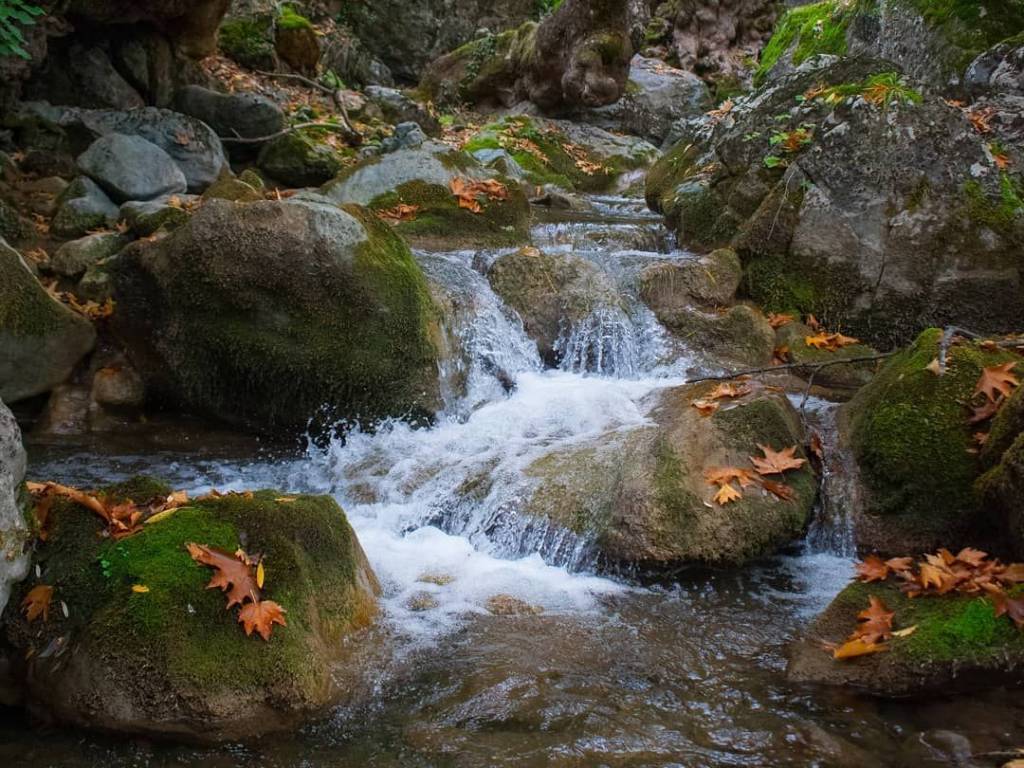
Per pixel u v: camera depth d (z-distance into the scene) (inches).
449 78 503.5
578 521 159.5
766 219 245.8
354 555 137.9
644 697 120.1
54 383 204.8
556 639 134.1
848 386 213.9
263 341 193.0
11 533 112.8
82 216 257.3
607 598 147.6
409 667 125.3
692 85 495.8
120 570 117.9
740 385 197.2
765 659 130.3
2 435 114.0
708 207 275.1
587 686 122.2
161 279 194.2
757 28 571.2
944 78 320.2
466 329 215.9
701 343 227.1
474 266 248.4
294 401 196.9
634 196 410.3
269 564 122.4
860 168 239.3
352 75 508.4
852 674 121.6
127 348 207.3
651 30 574.2
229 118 335.0
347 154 356.5
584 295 229.8
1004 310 233.6
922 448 161.3
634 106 477.4
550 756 107.3
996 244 232.5
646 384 211.9
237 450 197.5
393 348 195.0
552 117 471.8
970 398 164.4
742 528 155.4
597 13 438.6
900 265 236.7
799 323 237.0
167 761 106.4
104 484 174.1
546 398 202.2
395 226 266.8
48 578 119.8
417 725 113.1
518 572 154.2
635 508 155.8
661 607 145.1
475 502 168.4
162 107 339.6
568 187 396.5
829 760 107.7
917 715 116.4
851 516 164.4
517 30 497.0
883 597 134.4
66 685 109.7
